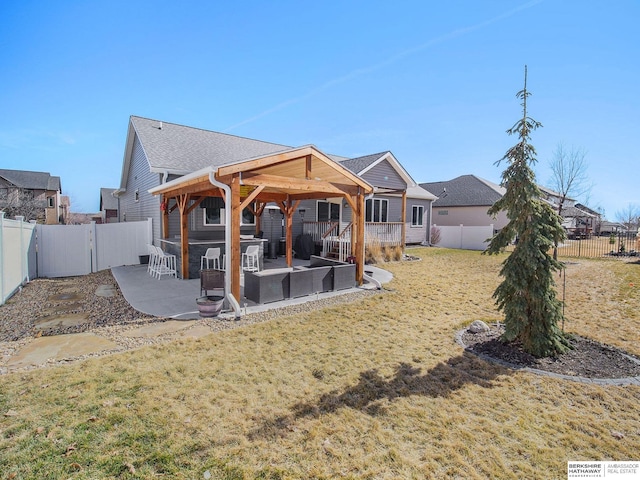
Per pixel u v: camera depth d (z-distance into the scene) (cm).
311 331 507
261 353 423
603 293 762
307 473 229
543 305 420
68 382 344
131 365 385
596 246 2006
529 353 424
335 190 776
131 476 224
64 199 3994
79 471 228
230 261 605
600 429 278
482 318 571
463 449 253
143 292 757
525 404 313
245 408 302
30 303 671
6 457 238
